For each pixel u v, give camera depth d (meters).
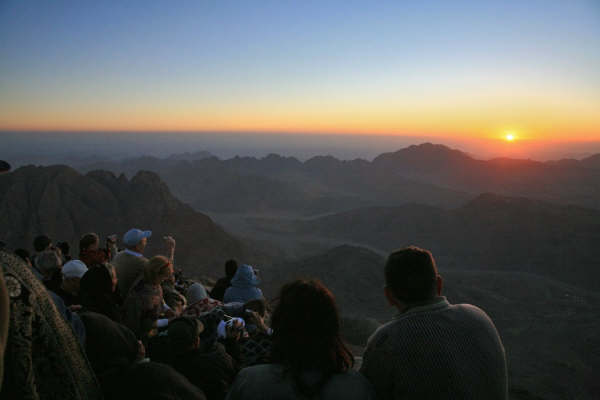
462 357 2.26
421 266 2.50
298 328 1.99
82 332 3.20
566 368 28.34
